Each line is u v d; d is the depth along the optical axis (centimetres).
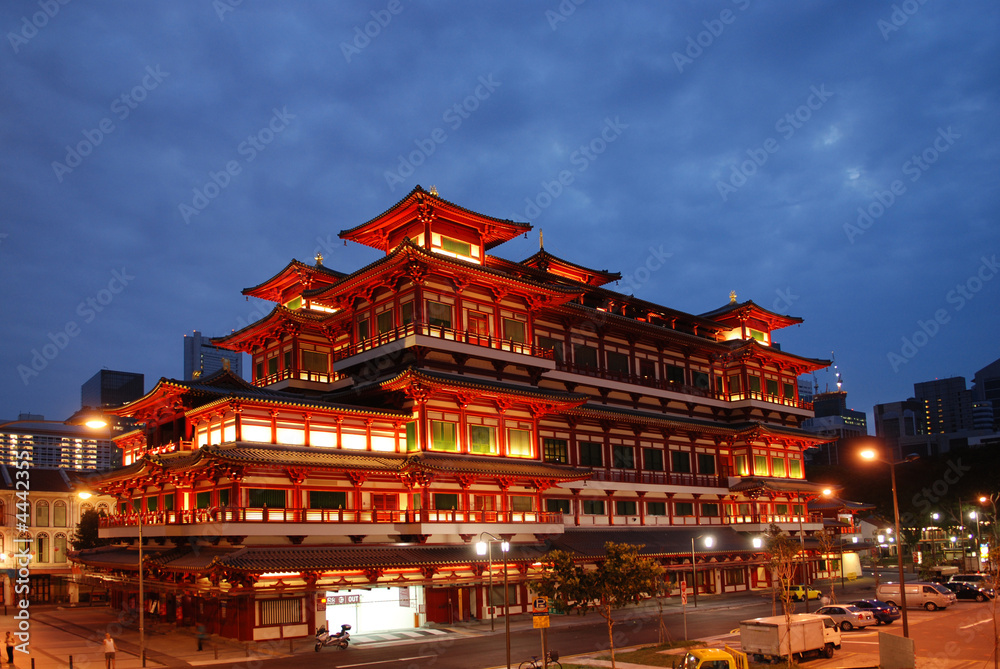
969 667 4650
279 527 6341
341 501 6850
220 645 6056
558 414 8788
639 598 4956
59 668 5116
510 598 7650
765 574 10650
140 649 5669
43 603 10425
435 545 7119
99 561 7819
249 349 9450
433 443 7312
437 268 7456
